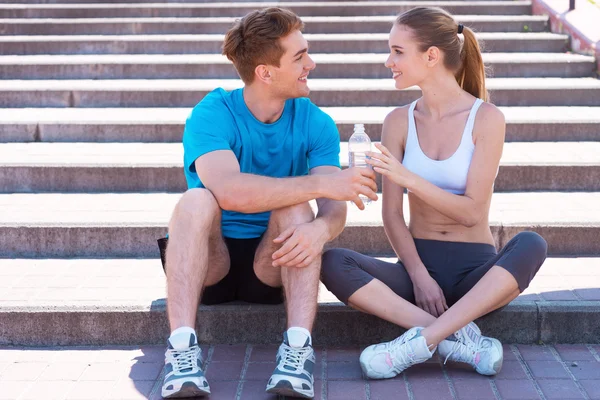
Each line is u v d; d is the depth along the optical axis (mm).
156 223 4055
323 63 6676
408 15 3051
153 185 4730
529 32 7641
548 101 6074
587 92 6047
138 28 7805
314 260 2844
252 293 3273
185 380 2713
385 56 6969
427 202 2949
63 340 3320
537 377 2971
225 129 3066
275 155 3156
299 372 2730
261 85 3039
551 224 3957
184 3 8602
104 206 4395
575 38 7133
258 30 2938
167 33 7820
